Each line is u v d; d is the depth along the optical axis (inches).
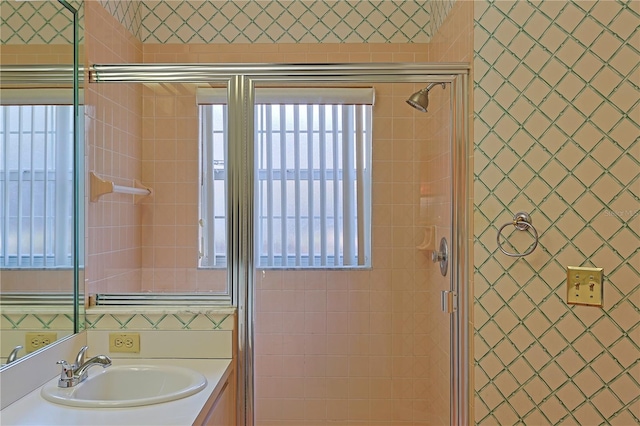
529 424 65.3
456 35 78.5
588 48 61.6
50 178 64.0
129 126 75.0
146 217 75.1
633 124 59.6
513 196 66.3
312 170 76.5
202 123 75.1
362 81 74.5
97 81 74.8
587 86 61.7
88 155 73.5
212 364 69.0
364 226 77.0
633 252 59.6
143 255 74.8
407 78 73.3
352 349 76.9
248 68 74.6
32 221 60.2
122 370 65.3
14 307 56.4
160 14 100.7
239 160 74.7
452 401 71.2
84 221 72.4
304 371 76.1
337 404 76.5
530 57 65.1
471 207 69.6
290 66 74.4
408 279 76.9
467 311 70.3
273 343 75.7
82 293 71.5
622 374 60.3
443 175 73.6
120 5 88.5
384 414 76.7
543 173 64.3
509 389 66.5
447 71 71.5
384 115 76.0
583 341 62.3
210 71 74.5
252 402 74.5
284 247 76.2
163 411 51.3
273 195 76.1
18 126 58.2
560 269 63.4
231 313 72.2
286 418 75.5
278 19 100.3
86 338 71.5
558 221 63.4
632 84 59.6
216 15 100.6
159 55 100.4
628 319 59.9
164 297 74.3
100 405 52.0
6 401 53.1
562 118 63.2
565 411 63.2
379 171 76.5
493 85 67.8
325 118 76.1
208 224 74.9
